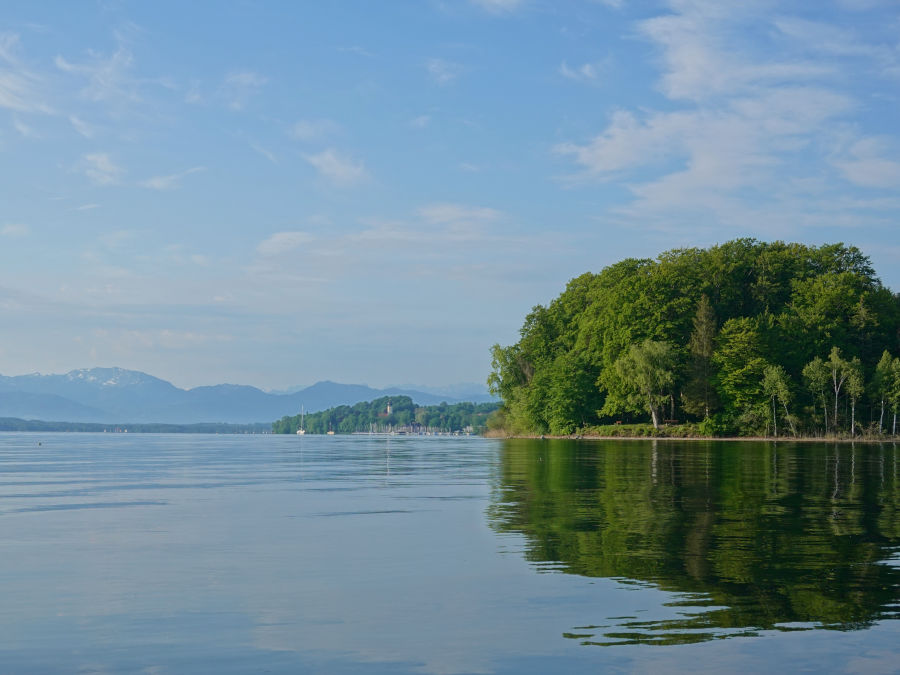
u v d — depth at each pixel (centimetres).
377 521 1862
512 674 791
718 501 2302
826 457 5212
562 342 13188
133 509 2148
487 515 1969
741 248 12181
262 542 1550
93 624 971
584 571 1255
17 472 3934
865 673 788
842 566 1280
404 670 805
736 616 984
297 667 816
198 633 933
